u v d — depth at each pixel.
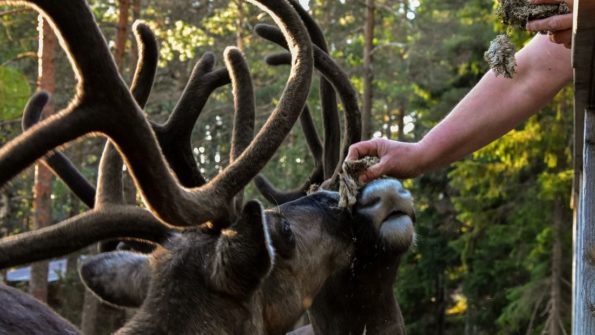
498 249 29.58
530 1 3.77
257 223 3.44
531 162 26.11
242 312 3.54
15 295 4.68
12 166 2.74
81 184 5.32
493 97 4.52
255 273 3.46
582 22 3.21
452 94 34.00
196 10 30.33
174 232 3.72
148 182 3.06
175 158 4.71
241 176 3.51
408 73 34.69
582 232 3.74
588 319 3.63
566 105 24.34
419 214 34.47
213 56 4.83
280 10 3.68
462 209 27.97
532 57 4.45
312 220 4.12
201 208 3.34
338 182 5.00
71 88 25.78
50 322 4.64
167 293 3.53
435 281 34.06
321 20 32.59
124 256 3.90
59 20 2.64
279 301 3.81
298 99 3.63
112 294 3.87
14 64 23.39
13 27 24.08
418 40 34.75
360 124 5.23
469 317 30.84
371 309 4.54
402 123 39.97
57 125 2.79
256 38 31.84
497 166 26.59
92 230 3.50
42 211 16.62
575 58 3.49
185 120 4.73
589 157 3.76
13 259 3.30
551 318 24.92
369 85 24.86
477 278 30.14
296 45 3.69
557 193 24.38
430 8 38.28
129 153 2.97
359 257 4.32
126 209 3.63
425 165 4.59
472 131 4.55
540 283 25.34
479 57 33.31
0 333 4.34
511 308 25.73
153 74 4.34
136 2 21.31
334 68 5.25
